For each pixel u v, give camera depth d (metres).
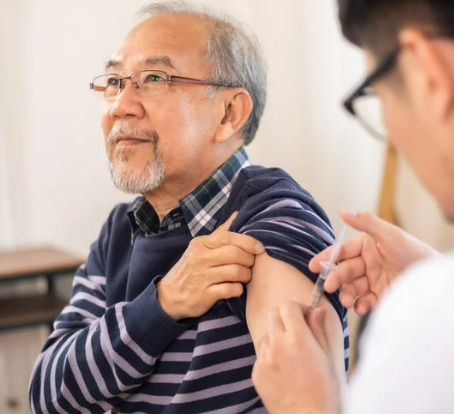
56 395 1.33
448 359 0.54
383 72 0.64
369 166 3.40
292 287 1.10
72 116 3.29
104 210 3.39
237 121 1.40
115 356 1.24
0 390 3.15
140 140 1.36
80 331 1.37
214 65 1.37
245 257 1.15
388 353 0.57
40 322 2.71
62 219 3.32
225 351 1.19
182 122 1.34
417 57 0.61
